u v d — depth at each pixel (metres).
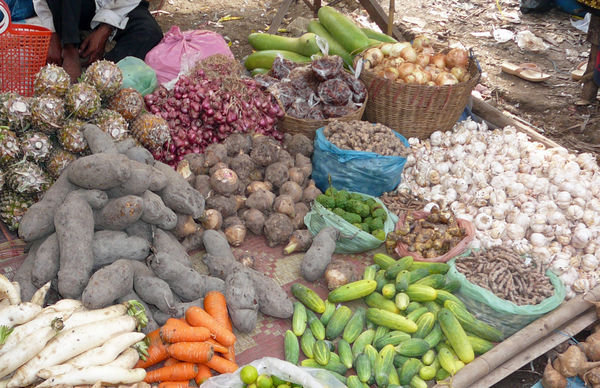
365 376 2.91
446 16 9.05
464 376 2.99
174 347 2.90
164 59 5.55
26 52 4.41
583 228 4.00
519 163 4.64
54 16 5.59
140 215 3.29
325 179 4.52
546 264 3.85
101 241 3.21
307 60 6.11
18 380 2.63
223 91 4.53
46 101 3.72
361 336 3.21
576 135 6.22
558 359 3.28
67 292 2.98
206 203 4.01
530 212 4.18
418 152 4.93
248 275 3.40
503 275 3.62
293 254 4.05
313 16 8.62
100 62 4.16
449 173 4.69
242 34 8.12
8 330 2.74
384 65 5.34
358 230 3.91
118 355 2.84
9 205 3.75
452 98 4.93
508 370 3.18
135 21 5.93
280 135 4.88
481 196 4.29
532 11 9.04
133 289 3.21
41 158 3.76
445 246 3.91
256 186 4.20
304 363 3.08
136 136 4.20
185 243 3.87
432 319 3.24
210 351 2.88
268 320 3.49
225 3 9.06
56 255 3.15
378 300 3.43
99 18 5.73
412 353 3.07
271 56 6.12
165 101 4.56
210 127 4.54
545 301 3.49
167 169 3.79
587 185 4.34
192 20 8.43
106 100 4.25
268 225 3.98
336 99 4.86
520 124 5.61
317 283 3.79
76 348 2.74
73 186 3.41
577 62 7.75
